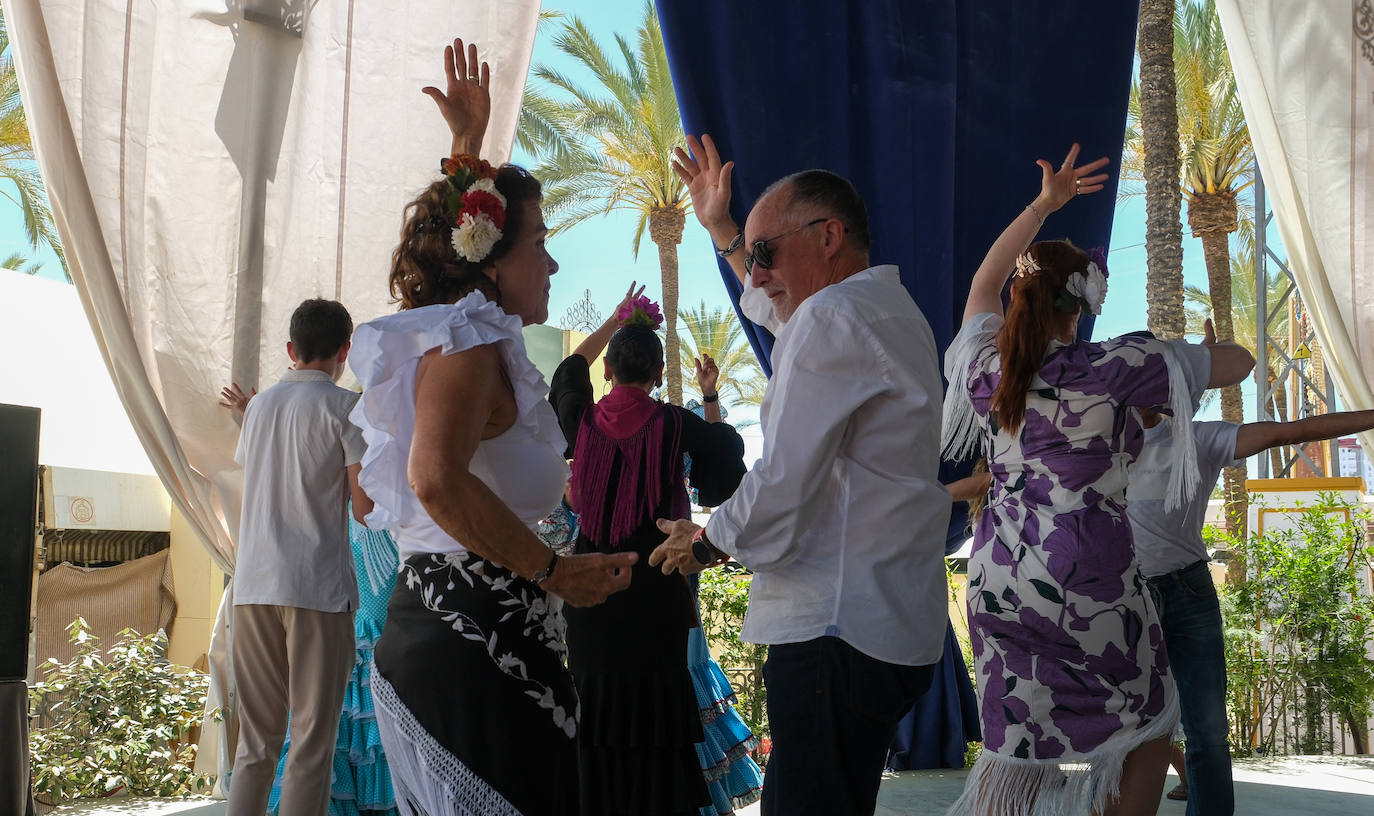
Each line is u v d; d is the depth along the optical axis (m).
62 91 3.47
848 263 2.09
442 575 1.57
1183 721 3.14
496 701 1.53
